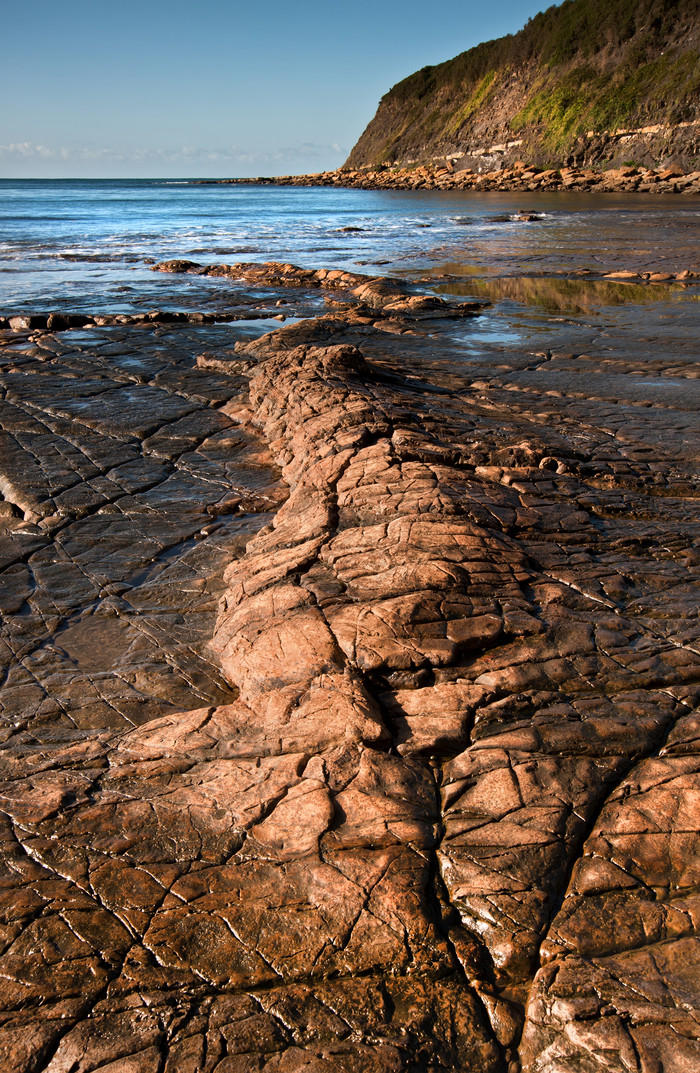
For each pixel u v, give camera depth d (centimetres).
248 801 387
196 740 450
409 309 1953
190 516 828
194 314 1902
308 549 621
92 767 435
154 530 799
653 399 1144
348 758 405
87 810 394
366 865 345
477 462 790
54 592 686
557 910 328
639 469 828
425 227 4509
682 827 359
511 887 335
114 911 332
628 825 363
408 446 791
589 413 1070
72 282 2608
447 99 11738
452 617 502
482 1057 279
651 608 534
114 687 546
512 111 9394
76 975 305
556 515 667
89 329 1738
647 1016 283
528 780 387
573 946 311
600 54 8069
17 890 346
